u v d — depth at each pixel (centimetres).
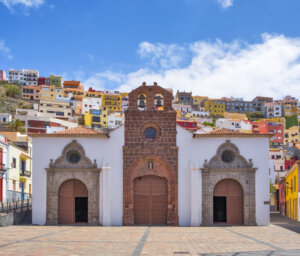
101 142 4022
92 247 2200
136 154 4006
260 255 1911
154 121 4069
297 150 10212
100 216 3903
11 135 7144
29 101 17038
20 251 2014
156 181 4041
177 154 4012
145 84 4166
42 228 3456
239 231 3278
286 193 6588
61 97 17625
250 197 3928
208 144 4012
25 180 6606
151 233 3062
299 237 2794
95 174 3950
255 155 3988
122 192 3959
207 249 2139
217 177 3953
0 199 5444
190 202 3944
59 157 3978
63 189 3984
